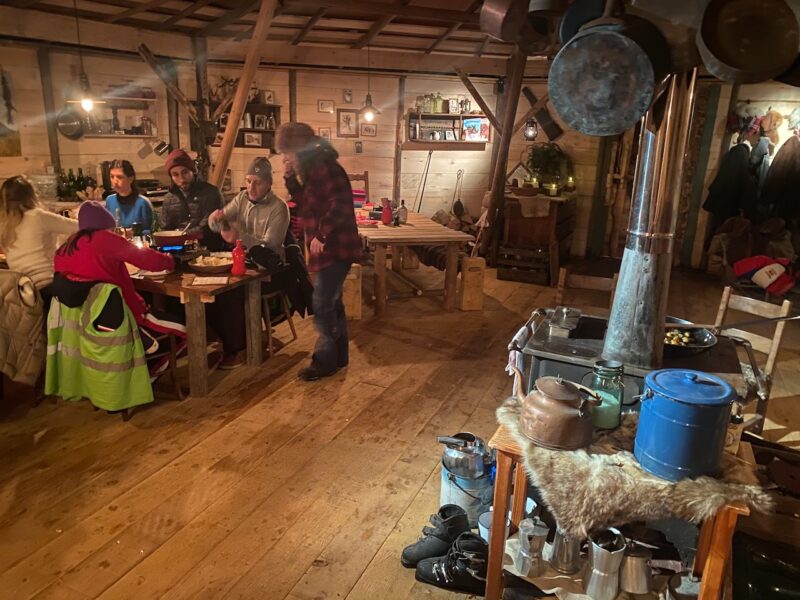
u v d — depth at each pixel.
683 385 1.72
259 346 4.16
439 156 7.86
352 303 5.22
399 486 2.87
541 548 2.02
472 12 5.65
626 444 1.89
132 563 2.34
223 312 4.04
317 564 2.36
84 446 3.14
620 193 7.73
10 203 3.51
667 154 1.98
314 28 6.52
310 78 7.25
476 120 7.73
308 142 3.63
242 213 4.18
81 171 5.84
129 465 2.98
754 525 2.33
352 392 3.85
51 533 2.49
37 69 5.36
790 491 2.37
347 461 3.07
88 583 2.24
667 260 2.08
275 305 4.50
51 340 3.37
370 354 4.49
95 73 5.87
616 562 1.88
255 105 7.13
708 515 1.63
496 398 3.84
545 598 1.99
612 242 7.92
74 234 3.22
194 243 4.12
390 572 2.33
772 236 6.68
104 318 3.19
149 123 6.45
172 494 2.77
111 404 3.30
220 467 2.98
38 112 5.41
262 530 2.54
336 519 2.63
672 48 1.79
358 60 7.21
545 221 6.62
